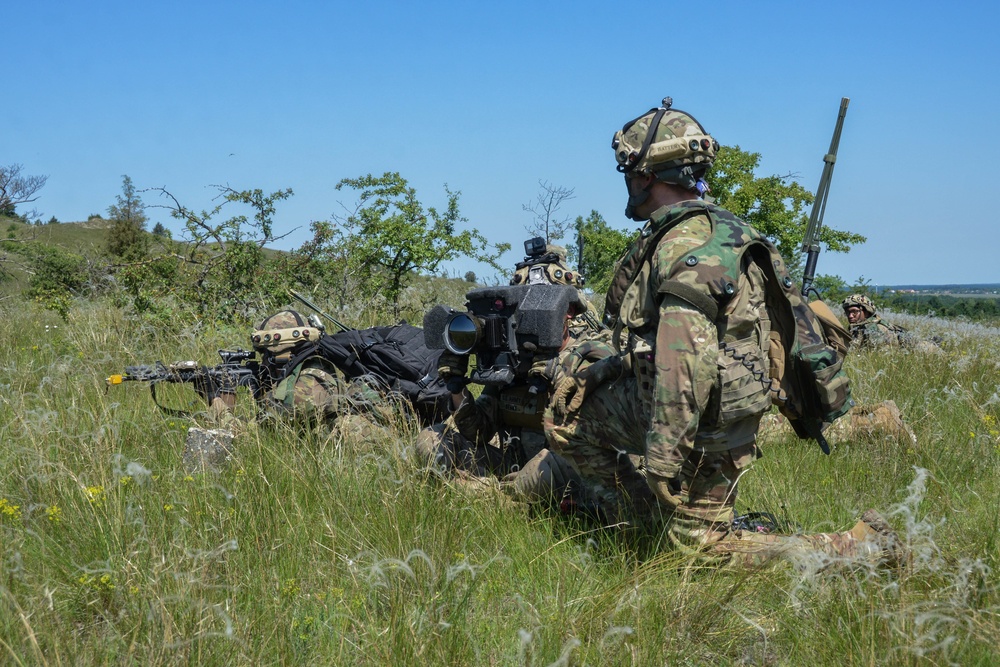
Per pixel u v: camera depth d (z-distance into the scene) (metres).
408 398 5.23
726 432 3.50
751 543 3.59
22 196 20.42
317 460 4.48
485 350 4.15
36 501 4.17
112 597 3.23
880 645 2.91
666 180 3.63
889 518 4.04
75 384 6.06
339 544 3.78
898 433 5.32
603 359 3.86
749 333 3.43
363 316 10.16
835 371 3.57
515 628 3.17
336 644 3.07
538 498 4.18
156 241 12.12
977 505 4.32
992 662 2.82
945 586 3.28
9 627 2.96
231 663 2.83
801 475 4.85
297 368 5.16
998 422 6.05
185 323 9.21
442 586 3.34
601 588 3.43
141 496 4.04
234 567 3.48
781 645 3.13
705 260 3.26
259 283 10.31
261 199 10.44
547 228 8.92
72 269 13.73
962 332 12.36
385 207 11.20
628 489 3.89
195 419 5.29
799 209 14.21
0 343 8.91
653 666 2.91
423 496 4.00
